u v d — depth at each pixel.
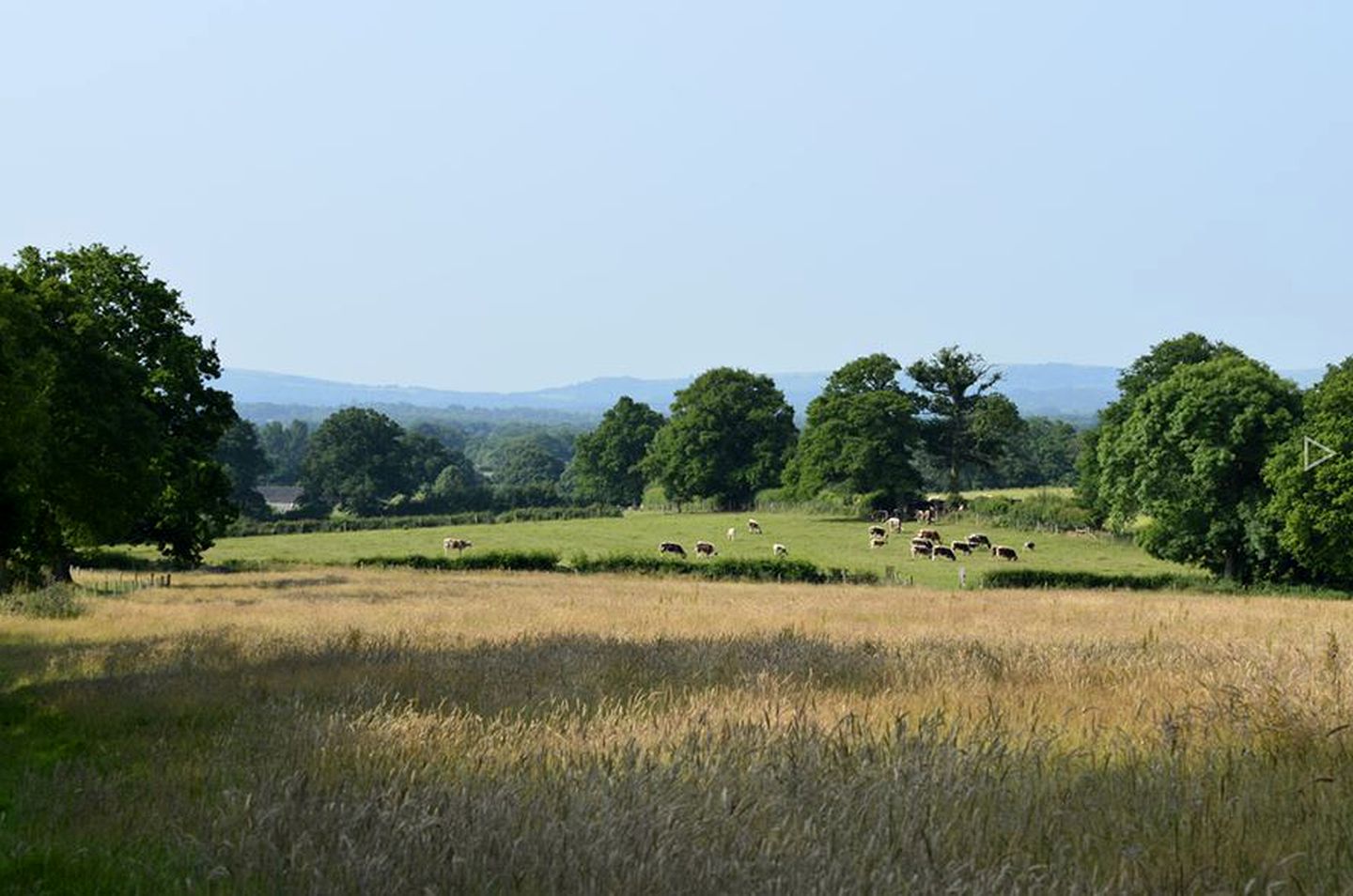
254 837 8.13
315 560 80.81
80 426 41.91
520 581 60.31
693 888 6.80
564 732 12.04
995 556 89.25
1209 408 69.31
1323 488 62.28
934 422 133.38
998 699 13.71
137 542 55.41
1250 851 7.28
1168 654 18.62
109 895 7.67
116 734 14.34
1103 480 78.19
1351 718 10.73
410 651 22.09
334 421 163.88
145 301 52.78
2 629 30.58
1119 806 8.26
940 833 7.45
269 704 15.19
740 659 19.58
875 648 20.86
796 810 8.08
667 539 107.19
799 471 131.00
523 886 6.93
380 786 9.36
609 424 166.50
